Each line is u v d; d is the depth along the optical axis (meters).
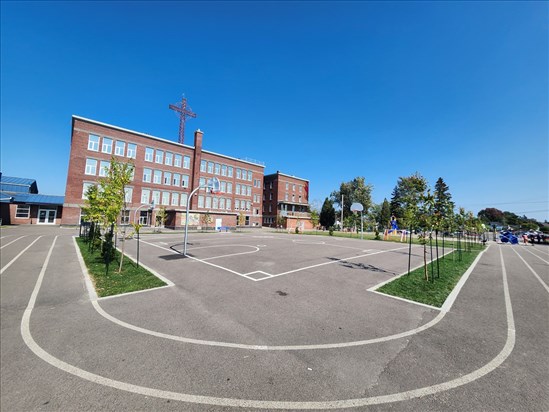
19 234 23.23
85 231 20.95
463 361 3.88
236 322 5.20
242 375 3.45
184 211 37.62
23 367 3.59
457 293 7.55
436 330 4.97
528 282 9.41
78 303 6.27
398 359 3.91
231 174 53.00
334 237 32.41
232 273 9.54
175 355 3.92
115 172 10.43
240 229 48.12
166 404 2.91
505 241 34.03
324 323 5.20
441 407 2.91
